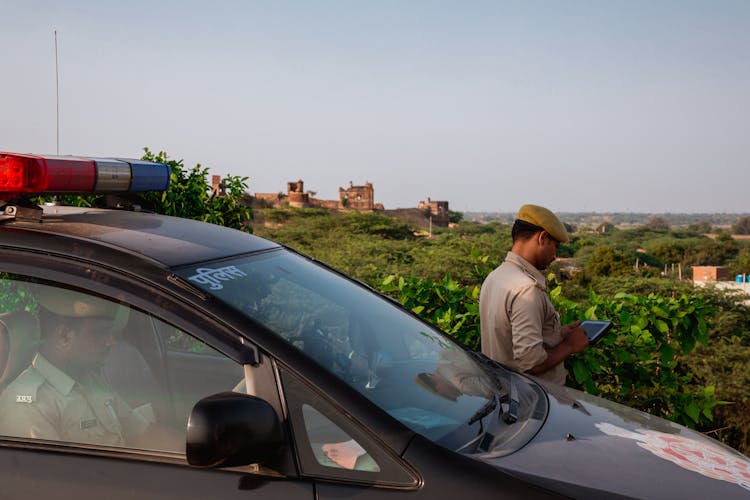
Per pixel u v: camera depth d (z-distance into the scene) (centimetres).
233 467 198
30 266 229
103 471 210
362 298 289
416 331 289
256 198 15138
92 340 234
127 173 291
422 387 240
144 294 220
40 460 215
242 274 244
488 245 6034
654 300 532
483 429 226
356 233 10294
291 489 196
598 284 4347
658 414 551
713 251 13975
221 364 233
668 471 221
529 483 197
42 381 234
